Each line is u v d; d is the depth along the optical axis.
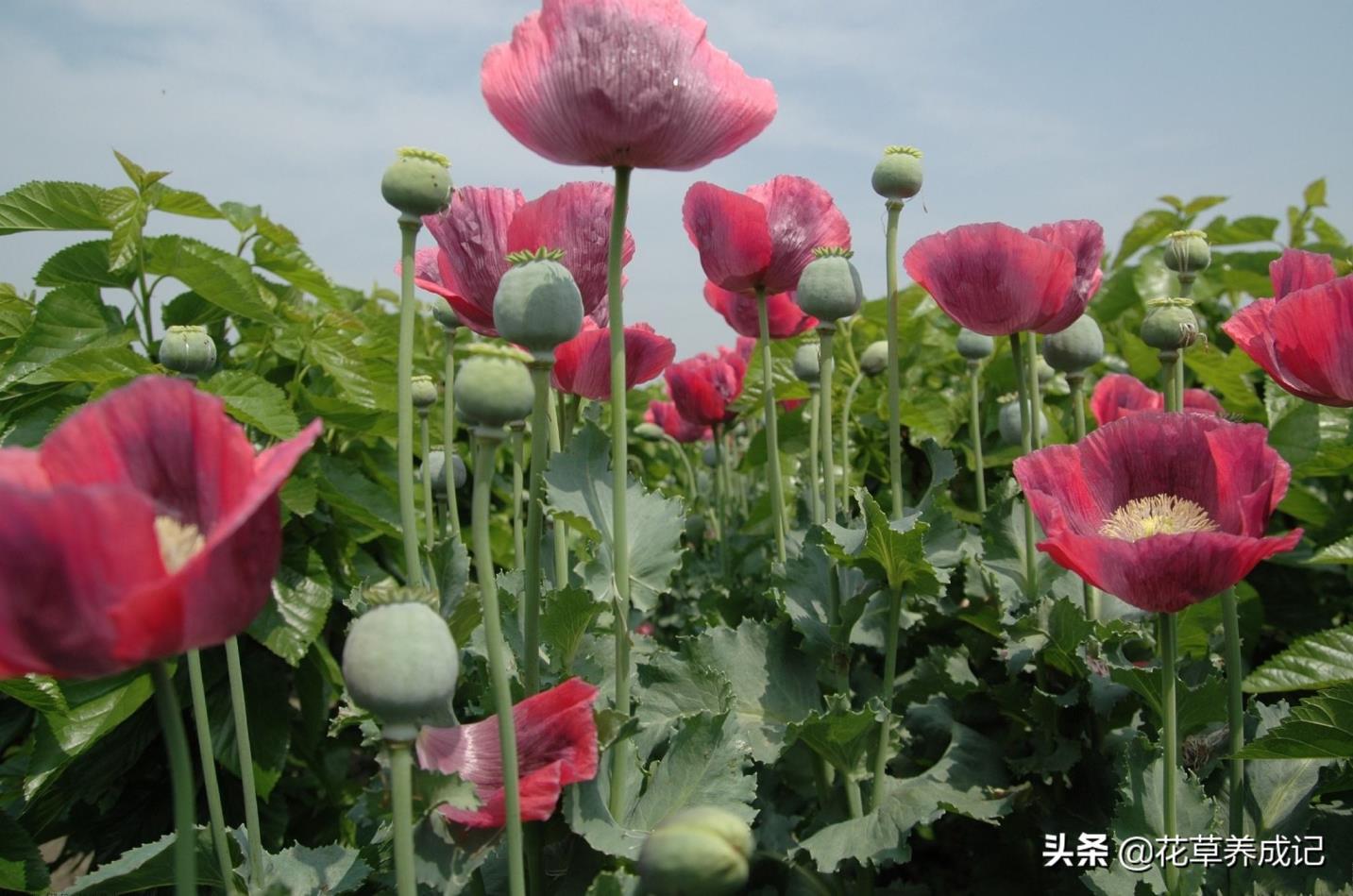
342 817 3.63
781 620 2.41
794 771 2.52
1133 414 1.85
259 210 3.99
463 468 2.92
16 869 2.54
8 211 3.14
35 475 1.07
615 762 1.83
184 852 1.07
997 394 4.18
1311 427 3.70
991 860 2.69
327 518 3.62
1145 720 2.43
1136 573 1.59
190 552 1.07
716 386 4.08
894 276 2.40
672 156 1.64
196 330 2.10
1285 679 2.37
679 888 1.25
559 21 1.54
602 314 2.19
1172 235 2.51
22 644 0.97
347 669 1.21
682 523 2.01
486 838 1.54
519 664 2.12
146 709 3.13
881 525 2.10
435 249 2.31
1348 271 3.09
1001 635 2.63
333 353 3.60
